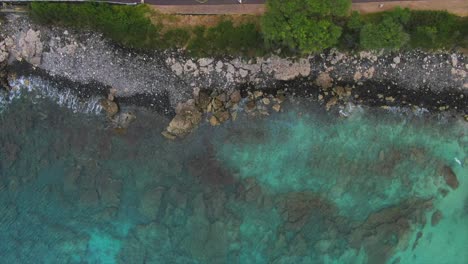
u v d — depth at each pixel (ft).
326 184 77.36
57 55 76.23
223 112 76.54
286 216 77.87
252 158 78.23
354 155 76.79
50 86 78.13
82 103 78.02
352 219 77.20
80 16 71.56
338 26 65.21
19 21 75.25
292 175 77.92
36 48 76.02
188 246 78.13
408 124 75.46
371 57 72.59
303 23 61.41
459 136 75.41
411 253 77.46
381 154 76.28
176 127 76.64
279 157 77.92
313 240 77.25
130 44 74.49
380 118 75.61
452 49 71.41
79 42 75.41
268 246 77.66
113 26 71.92
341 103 75.46
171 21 72.13
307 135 77.10
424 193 76.79
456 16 68.13
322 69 73.97
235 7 71.00
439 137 75.61
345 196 77.36
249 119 77.00
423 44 70.33
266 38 66.74
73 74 77.05
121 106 77.82
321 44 62.49
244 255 77.87
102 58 75.87
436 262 77.46
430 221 77.10
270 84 75.46
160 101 77.00
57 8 70.54
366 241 76.79
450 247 77.25
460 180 76.48
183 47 74.02
